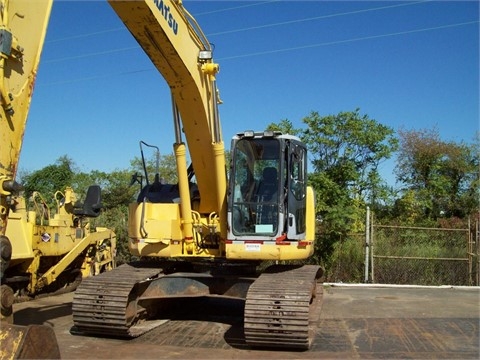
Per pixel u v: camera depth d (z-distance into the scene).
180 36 6.71
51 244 10.12
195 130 7.68
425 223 19.30
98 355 6.32
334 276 14.55
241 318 8.92
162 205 8.13
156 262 8.71
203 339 7.29
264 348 6.76
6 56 3.94
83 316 7.07
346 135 17.53
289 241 7.57
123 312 6.96
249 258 7.52
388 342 7.25
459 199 24.98
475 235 14.43
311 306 8.53
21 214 9.02
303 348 6.67
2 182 3.90
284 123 17.81
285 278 7.39
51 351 3.70
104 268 13.23
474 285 14.03
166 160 27.70
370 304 10.61
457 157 25.97
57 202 11.39
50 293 10.89
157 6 6.04
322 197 15.21
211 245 8.29
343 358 6.38
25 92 4.21
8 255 3.85
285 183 7.63
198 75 7.29
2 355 3.45
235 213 7.62
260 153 7.75
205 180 8.18
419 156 26.02
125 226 16.81
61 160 26.25
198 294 7.89
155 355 6.36
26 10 4.21
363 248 14.70
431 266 14.30
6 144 4.01
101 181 25.61
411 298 11.52
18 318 8.45
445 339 7.46
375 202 19.25
